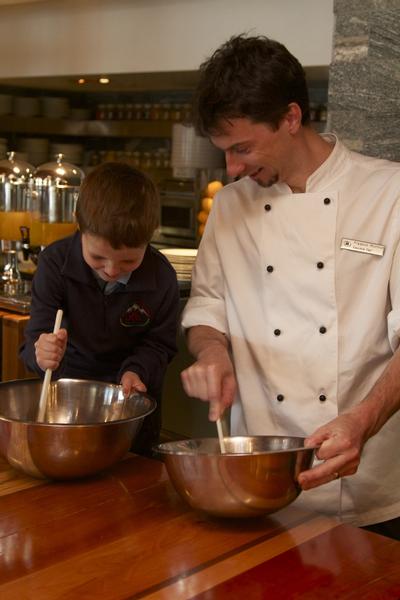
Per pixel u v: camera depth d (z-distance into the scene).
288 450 1.31
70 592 1.13
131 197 1.62
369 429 1.40
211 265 1.82
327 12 3.37
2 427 1.47
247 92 1.48
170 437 3.05
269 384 1.72
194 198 4.58
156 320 1.89
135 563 1.21
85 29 4.36
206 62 1.56
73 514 1.37
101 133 5.34
